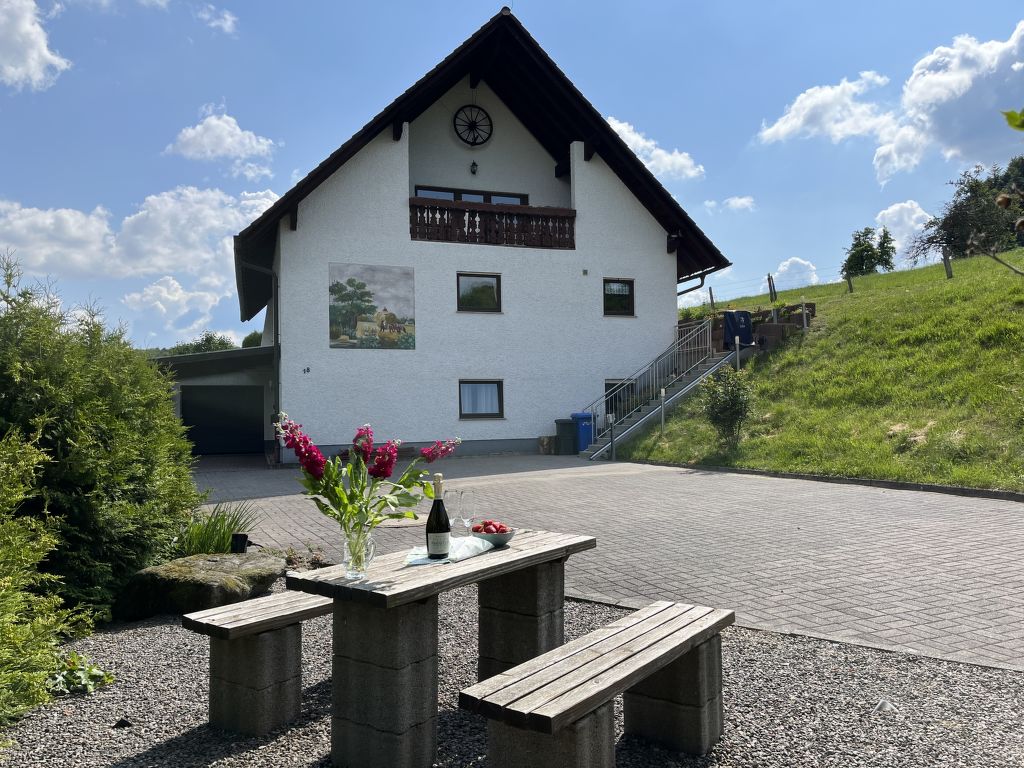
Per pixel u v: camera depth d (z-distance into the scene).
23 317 5.37
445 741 3.32
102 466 5.34
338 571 3.29
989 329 14.73
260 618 3.40
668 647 2.85
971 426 11.71
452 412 18.17
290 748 3.25
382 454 3.42
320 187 17.17
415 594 2.95
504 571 3.42
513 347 18.81
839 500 9.73
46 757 3.12
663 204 19.83
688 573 6.21
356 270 17.39
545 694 2.40
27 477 4.50
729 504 9.73
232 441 20.61
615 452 16.75
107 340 6.22
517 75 19.19
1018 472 9.96
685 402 17.95
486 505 10.17
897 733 3.20
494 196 20.30
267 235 17.38
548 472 14.47
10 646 3.66
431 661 3.15
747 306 27.77
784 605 5.23
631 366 20.00
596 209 19.78
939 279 21.53
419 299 17.95
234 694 3.42
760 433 14.65
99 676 4.02
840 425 13.46
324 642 4.70
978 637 4.49
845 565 6.31
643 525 8.44
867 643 4.41
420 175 19.55
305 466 3.31
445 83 18.45
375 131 17.09
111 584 5.43
